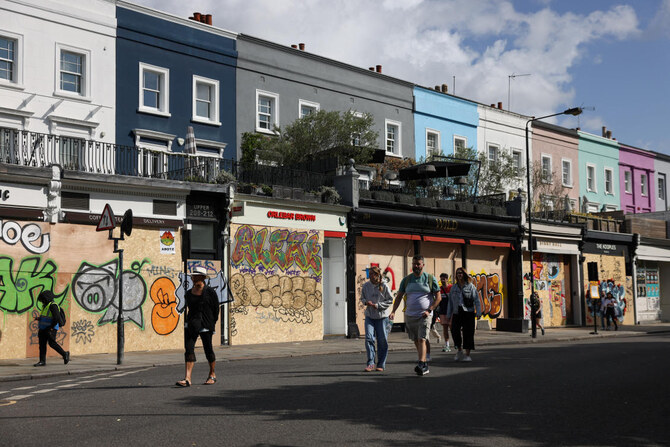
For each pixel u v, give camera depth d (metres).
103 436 6.74
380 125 34.41
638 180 52.25
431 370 12.67
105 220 15.15
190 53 27.05
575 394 9.56
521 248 32.22
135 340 18.88
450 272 29.33
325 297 24.83
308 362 15.03
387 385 10.42
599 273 37.69
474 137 39.72
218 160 22.08
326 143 26.48
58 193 17.66
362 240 25.44
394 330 26.55
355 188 24.83
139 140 25.23
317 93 31.62
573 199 45.09
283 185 23.48
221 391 9.79
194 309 10.67
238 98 28.56
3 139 17.98
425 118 36.91
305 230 23.30
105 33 24.64
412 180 29.88
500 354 16.86
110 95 24.64
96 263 18.30
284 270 22.59
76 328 17.78
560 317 35.22
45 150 19.12
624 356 16.16
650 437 6.75
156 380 11.48
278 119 29.83
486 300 30.89
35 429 7.18
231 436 6.70
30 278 17.09
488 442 6.49
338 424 7.30
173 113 26.39
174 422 7.42
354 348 19.56
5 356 16.56
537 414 7.97
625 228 40.47
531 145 43.25
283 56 30.33
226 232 20.92
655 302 42.69
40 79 22.95
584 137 47.38
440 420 7.55
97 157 20.42
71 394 9.92
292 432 6.89
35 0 22.91
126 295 18.80
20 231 17.00
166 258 19.70
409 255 27.47
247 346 20.61
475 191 31.77
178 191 19.94
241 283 21.31
